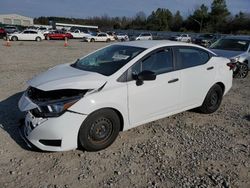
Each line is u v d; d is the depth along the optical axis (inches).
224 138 196.9
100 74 172.7
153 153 169.8
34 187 133.6
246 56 426.3
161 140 187.8
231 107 267.3
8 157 156.9
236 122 228.4
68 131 152.8
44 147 154.9
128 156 164.9
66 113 152.1
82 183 138.3
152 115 191.2
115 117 169.9
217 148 181.0
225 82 245.9
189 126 214.4
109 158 161.6
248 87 360.2
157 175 147.9
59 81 163.5
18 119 208.1
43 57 649.0
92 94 159.0
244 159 168.7
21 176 141.3
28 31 1513.3
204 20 3828.7
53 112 151.6
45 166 150.6
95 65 189.9
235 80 406.3
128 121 177.9
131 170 151.1
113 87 167.2
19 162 152.9
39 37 1533.0
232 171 155.2
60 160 156.7
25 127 164.4
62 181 138.9
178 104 207.8
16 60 557.0
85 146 161.9
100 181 140.6
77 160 157.6
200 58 225.9
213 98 240.7
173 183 141.9
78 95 156.9
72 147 156.6
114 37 1945.1
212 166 159.0
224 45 461.4
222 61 244.4
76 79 165.2
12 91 284.7
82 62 205.2
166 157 166.1
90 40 1779.0
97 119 162.4
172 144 183.0
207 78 226.7
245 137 200.7
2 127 192.9
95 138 164.4
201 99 228.1
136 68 179.8
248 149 182.1
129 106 175.0
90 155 163.3
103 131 167.0
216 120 230.4
